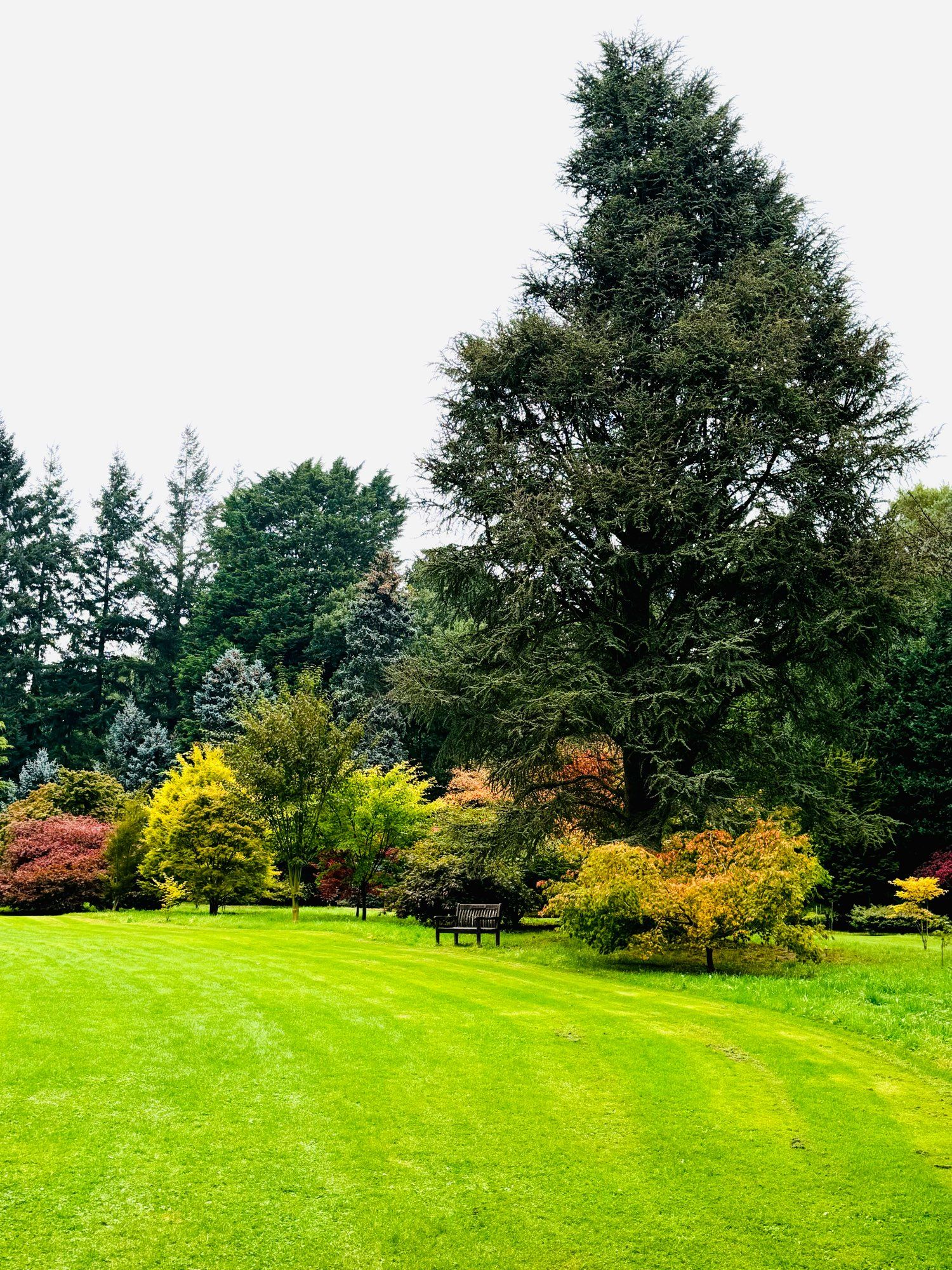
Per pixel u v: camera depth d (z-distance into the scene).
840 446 18.83
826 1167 7.60
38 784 48.19
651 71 22.78
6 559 61.62
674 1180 7.35
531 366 21.09
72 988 11.00
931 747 28.23
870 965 16.44
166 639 62.75
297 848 24.86
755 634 19.31
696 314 19.66
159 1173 6.91
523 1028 10.48
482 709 20.27
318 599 58.50
